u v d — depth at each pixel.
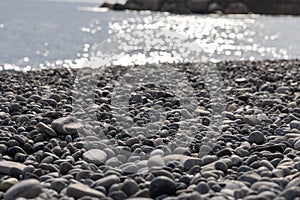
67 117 2.12
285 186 1.59
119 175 1.67
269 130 2.09
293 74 3.77
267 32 10.66
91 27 10.49
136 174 1.69
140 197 1.56
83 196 1.55
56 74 3.74
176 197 1.54
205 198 1.53
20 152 1.87
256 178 1.63
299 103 2.52
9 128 2.05
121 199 1.55
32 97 2.57
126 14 18.28
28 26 9.93
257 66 4.35
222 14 19.34
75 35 8.34
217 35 9.54
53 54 5.67
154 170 1.69
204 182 1.60
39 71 3.95
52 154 1.84
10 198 1.55
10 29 8.98
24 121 2.15
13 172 1.71
